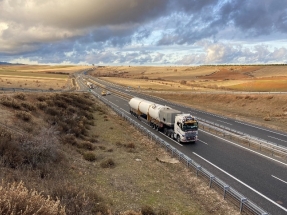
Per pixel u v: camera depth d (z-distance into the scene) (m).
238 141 28.12
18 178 10.99
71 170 14.81
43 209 6.11
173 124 29.31
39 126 22.00
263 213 10.70
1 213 5.45
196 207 12.78
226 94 69.19
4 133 14.86
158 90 93.12
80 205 9.68
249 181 16.55
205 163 20.22
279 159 21.55
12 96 29.19
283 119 45.19
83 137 24.09
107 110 46.69
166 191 14.48
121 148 22.97
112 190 13.48
